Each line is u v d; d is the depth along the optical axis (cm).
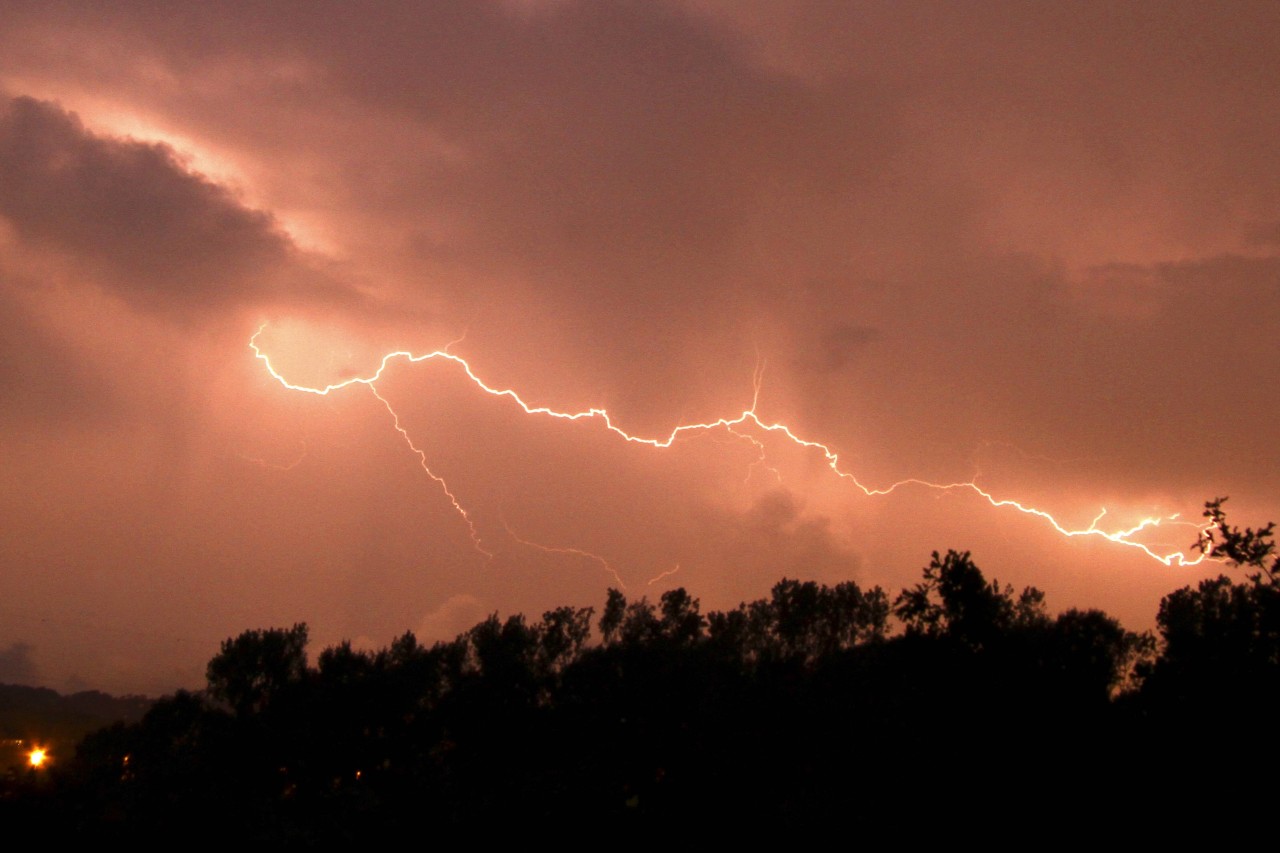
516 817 3023
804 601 3928
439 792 3309
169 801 3450
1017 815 2091
